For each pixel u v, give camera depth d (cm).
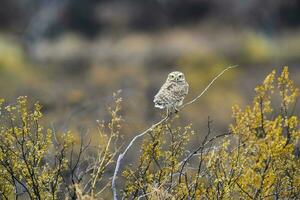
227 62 6806
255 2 8200
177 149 1112
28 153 1120
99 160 1135
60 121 1736
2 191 1124
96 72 5662
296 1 8388
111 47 7450
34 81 4969
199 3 8169
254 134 1141
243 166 1118
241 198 1119
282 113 1198
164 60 6662
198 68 6350
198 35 7881
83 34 8062
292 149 1125
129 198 1142
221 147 1115
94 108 1880
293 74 6475
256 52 7112
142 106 2489
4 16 8088
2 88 3775
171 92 1229
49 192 1114
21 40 7875
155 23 8138
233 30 8062
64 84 4678
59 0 8119
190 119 3509
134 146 1631
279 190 1130
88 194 1115
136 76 5581
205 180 1180
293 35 8231
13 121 1165
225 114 3912
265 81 1152
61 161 1126
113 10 8156
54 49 7456
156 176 1120
